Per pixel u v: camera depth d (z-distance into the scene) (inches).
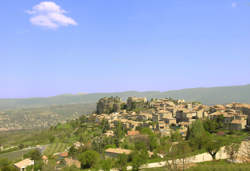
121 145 7071.9
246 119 7632.9
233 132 6707.7
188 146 4975.4
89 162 5708.7
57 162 6830.7
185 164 4020.7
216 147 4722.0
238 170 3678.6
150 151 6225.4
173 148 4717.0
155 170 4192.9
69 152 7637.8
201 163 4392.2
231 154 4485.7
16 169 5531.5
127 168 4867.1
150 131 7701.8
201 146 5329.7
